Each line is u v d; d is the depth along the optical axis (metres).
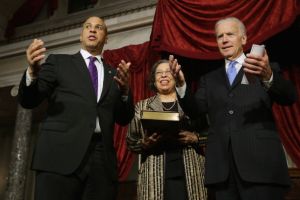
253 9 5.04
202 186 3.12
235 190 2.42
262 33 4.80
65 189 2.43
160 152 3.23
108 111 2.74
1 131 9.99
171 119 3.09
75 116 2.60
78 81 2.72
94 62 2.92
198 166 3.20
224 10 5.28
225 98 2.60
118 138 6.29
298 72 5.16
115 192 2.63
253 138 2.41
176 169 3.14
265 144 2.39
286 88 2.39
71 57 2.88
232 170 2.43
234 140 2.44
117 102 2.81
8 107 9.15
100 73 2.89
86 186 2.51
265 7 4.95
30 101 2.56
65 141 2.51
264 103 2.51
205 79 2.86
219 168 2.44
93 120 2.60
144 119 3.10
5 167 9.66
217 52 5.14
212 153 2.52
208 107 2.69
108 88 2.79
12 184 6.88
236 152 2.40
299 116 5.03
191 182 3.09
